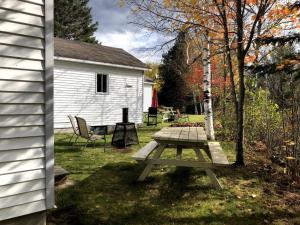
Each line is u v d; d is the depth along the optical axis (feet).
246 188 16.81
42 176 10.85
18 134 10.19
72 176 18.51
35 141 10.66
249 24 22.90
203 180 18.01
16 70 10.10
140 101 53.72
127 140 30.25
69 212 13.33
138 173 19.30
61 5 122.21
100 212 13.35
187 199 15.07
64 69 42.24
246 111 30.66
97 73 46.50
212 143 21.20
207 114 32.99
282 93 22.03
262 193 16.10
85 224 12.28
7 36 9.84
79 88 44.24
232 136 34.50
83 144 31.24
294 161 18.99
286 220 12.92
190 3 24.40
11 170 10.04
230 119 35.32
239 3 20.22
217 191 16.21
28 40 10.36
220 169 20.30
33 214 10.72
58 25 118.93
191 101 105.81
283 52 21.29
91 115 46.01
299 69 16.83
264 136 27.81
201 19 24.08
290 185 17.43
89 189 16.14
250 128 30.12
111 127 48.88
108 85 48.14
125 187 16.60
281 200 15.16
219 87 41.98
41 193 10.83
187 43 33.22
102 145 30.96
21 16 10.14
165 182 17.53
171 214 13.30
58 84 41.65
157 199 15.01
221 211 13.71
